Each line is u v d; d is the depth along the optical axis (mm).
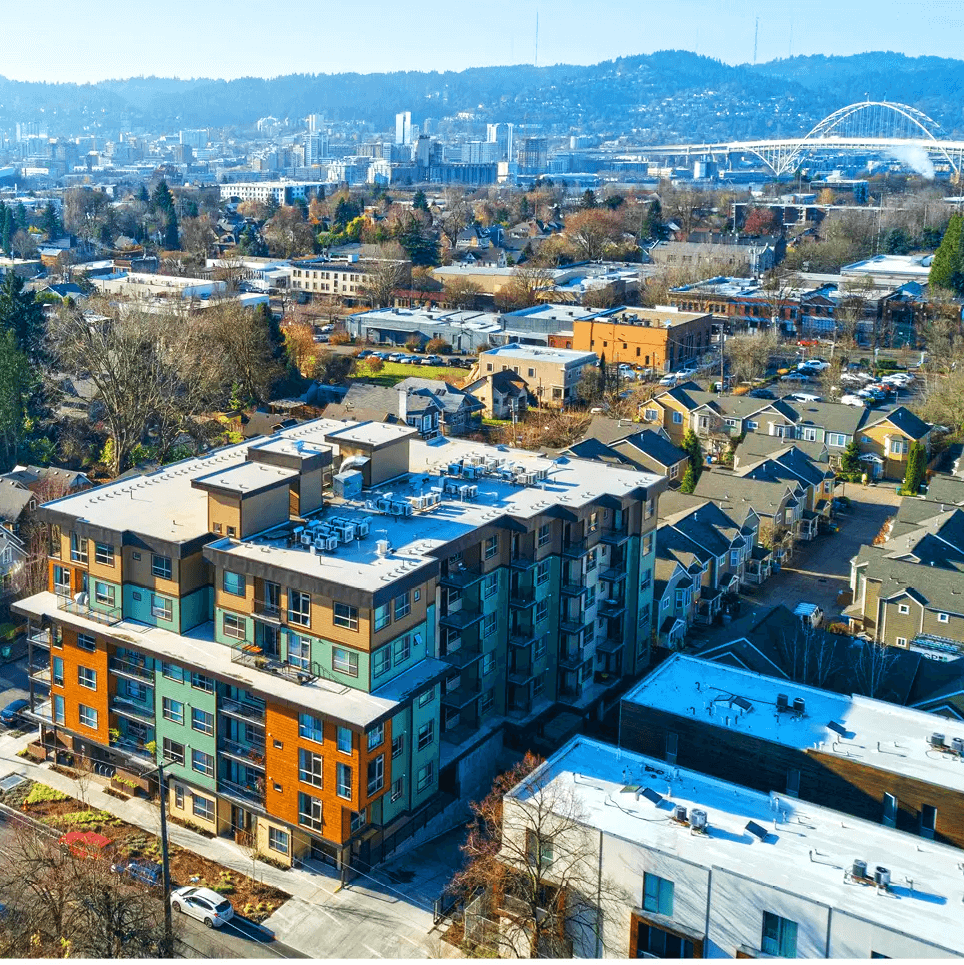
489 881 57875
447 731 73938
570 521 76188
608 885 54062
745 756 63469
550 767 60500
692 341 188375
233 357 156625
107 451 131375
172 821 69625
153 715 70000
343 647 63188
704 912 51688
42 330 158125
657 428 139125
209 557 67062
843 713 66312
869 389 166875
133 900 56500
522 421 158000
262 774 65688
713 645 80625
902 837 54562
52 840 65562
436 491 77625
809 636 79312
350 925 60594
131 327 138375
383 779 63562
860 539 117625
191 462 82688
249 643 66875
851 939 48344
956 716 70438
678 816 55094
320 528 68688
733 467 134000
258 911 61344
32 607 73812
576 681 79938
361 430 82062
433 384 157750
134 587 70875
